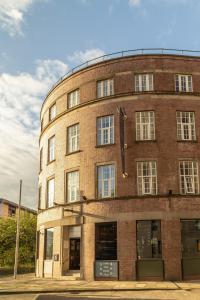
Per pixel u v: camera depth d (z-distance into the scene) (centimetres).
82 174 2991
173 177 2727
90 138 3012
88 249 2791
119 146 2858
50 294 1986
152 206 2658
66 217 3012
